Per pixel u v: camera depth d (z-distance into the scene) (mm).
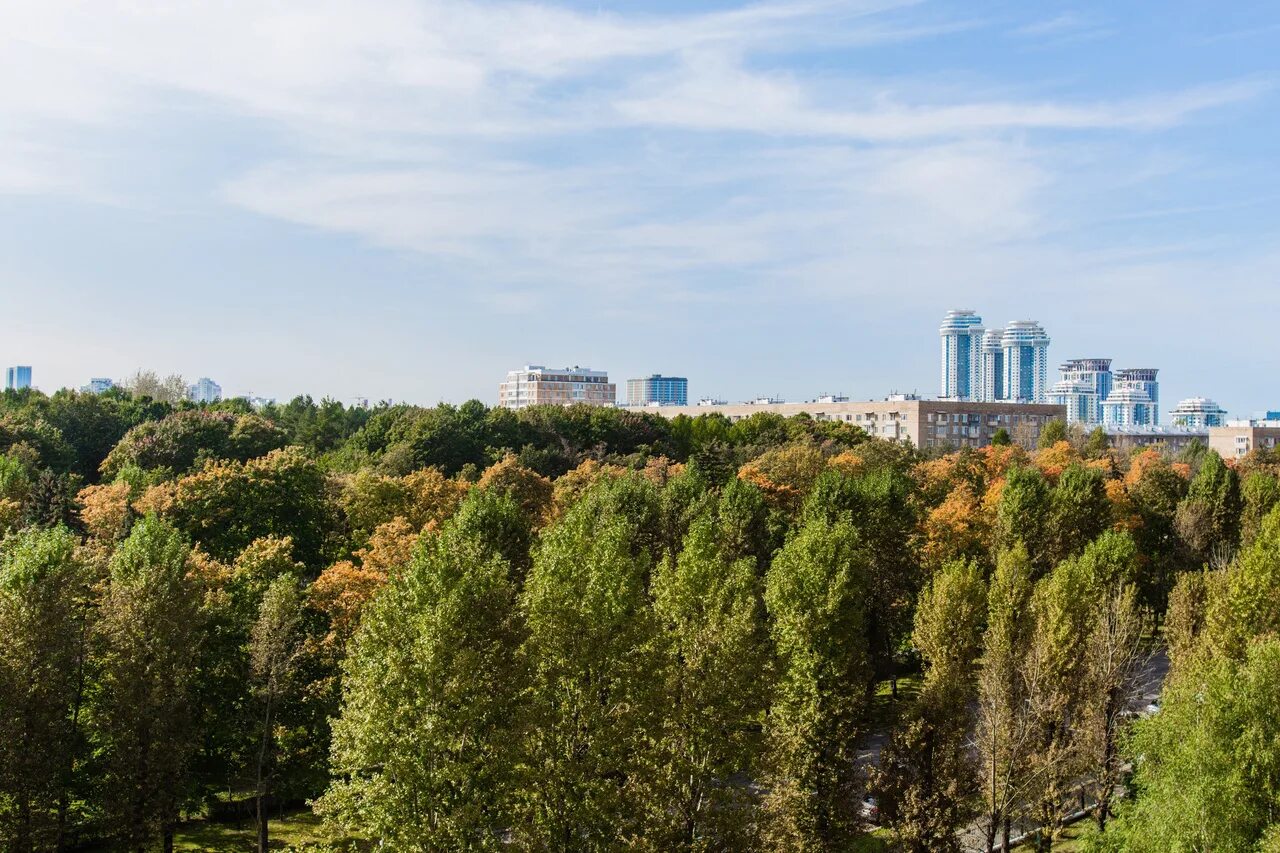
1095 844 49062
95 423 138625
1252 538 100500
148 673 50469
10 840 45406
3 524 80062
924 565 92062
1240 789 42406
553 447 143500
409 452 127500
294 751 56469
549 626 43938
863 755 68250
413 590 41781
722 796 45281
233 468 90125
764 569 88938
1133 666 62812
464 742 40250
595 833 41500
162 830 50844
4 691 45406
